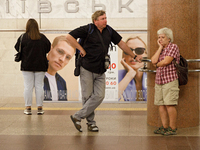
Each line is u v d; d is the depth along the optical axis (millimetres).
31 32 6117
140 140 4301
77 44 4566
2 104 7277
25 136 4559
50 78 7258
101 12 4617
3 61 7441
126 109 6586
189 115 4965
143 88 7168
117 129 4934
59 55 7203
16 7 7422
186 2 4793
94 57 4633
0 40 7406
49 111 6469
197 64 4965
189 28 4832
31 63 6113
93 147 4000
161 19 4844
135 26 7320
